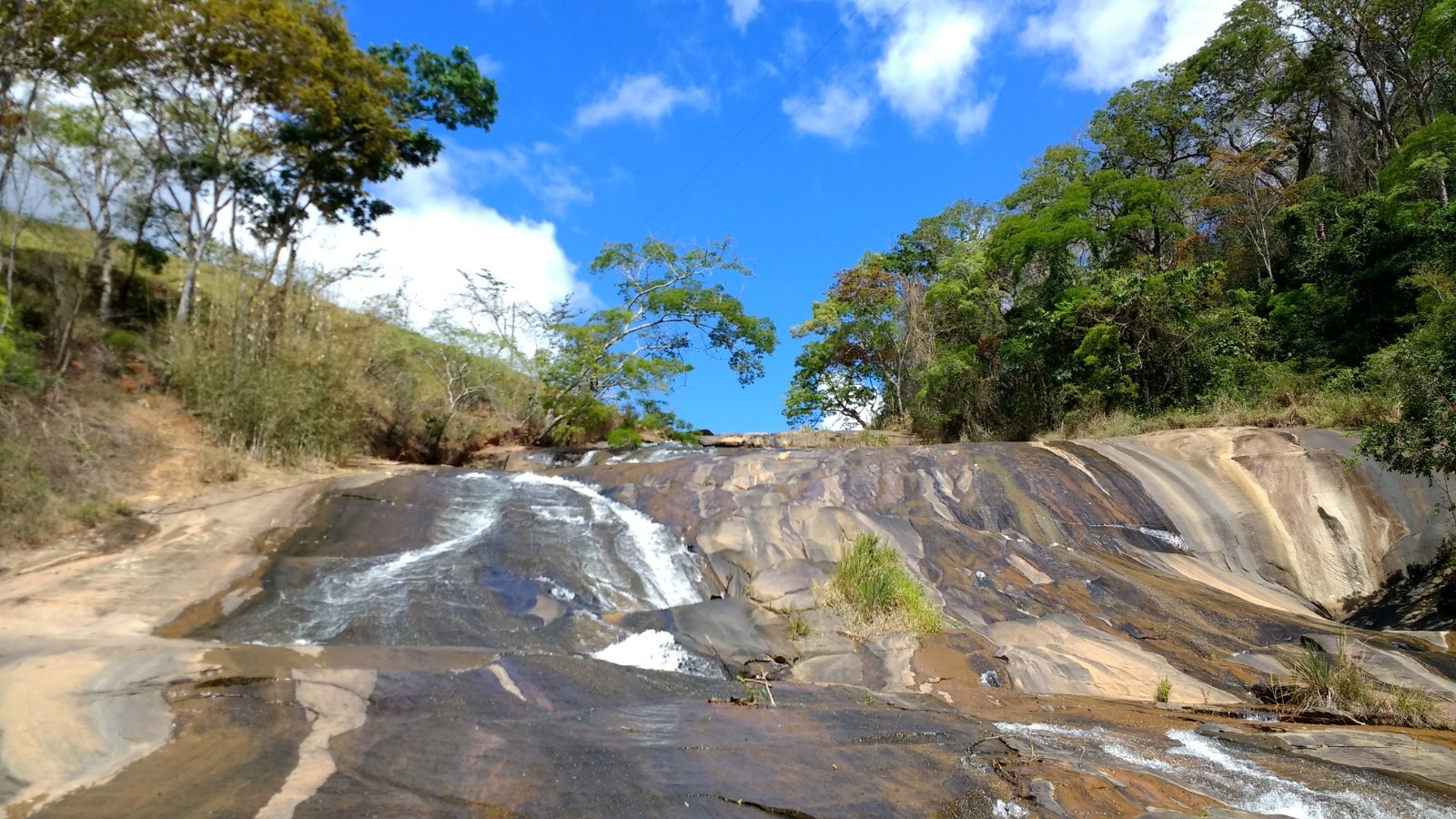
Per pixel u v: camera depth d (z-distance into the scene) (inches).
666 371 940.0
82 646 243.1
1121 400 764.0
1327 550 444.5
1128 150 1165.1
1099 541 450.3
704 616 337.4
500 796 161.0
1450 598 391.5
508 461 758.5
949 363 946.7
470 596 343.0
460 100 801.6
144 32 544.7
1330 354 725.9
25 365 463.2
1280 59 1065.5
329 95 621.0
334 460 594.2
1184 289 756.0
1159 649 329.4
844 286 1141.1
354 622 309.7
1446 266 649.0
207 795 154.3
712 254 989.8
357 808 152.0
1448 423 398.0
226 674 223.6
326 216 755.4
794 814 161.2
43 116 567.5
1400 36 940.6
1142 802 179.0
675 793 167.6
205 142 657.6
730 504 458.6
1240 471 499.5
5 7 486.3
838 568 369.7
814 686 280.1
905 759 197.9
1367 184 960.3
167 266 749.3
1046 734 227.8
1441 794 190.2
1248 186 984.3
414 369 780.0
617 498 495.8
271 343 600.4
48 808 146.0
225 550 385.4
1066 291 898.7
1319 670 287.4
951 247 1232.8
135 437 495.5
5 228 575.2
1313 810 179.2
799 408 1194.6
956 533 432.1
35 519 379.2
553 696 235.1
